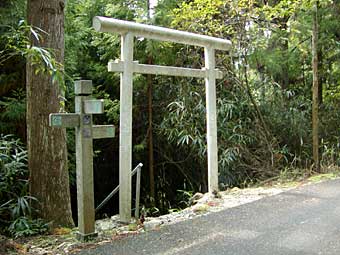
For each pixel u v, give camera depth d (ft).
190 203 17.06
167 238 10.85
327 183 18.17
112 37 21.71
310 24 24.45
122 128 12.90
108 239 10.99
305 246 9.86
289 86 27.76
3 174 14.35
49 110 13.71
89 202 11.01
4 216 13.99
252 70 25.05
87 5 23.86
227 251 9.68
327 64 27.17
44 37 13.51
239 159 22.17
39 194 13.78
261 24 22.89
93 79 24.48
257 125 23.03
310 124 24.64
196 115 21.95
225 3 21.29
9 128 18.84
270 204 14.32
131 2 22.89
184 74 14.94
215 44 16.06
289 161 23.49
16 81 19.60
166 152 24.39
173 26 21.43
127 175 12.93
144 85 23.11
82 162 10.88
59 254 9.97
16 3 17.85
